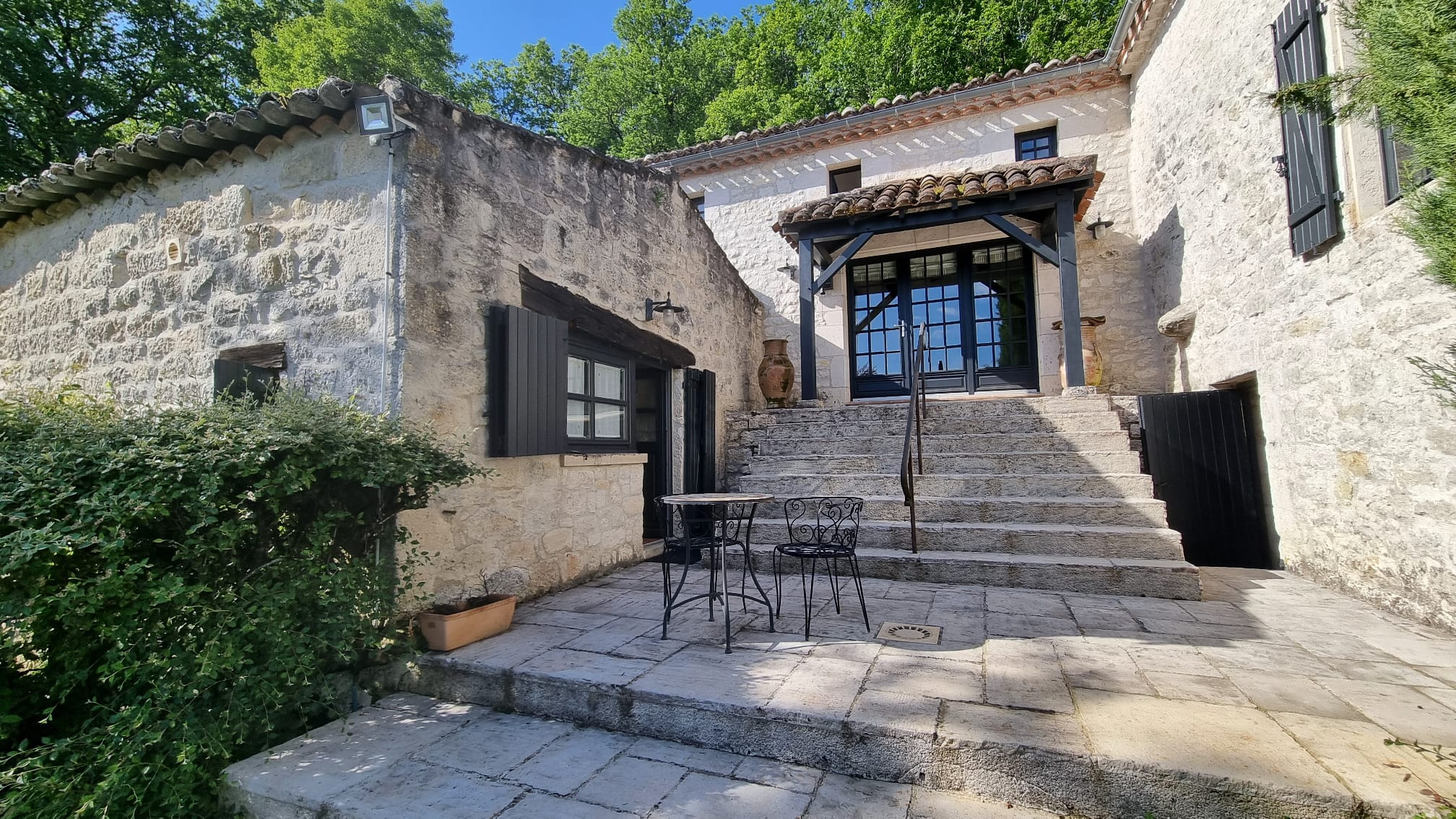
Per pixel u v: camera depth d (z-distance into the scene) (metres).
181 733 2.14
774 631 3.16
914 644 2.93
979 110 7.85
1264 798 1.66
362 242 3.25
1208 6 5.28
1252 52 4.57
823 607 3.62
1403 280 3.19
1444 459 3.01
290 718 2.54
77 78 10.75
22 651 2.19
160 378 3.88
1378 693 2.28
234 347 3.60
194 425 2.37
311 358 3.34
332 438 2.54
